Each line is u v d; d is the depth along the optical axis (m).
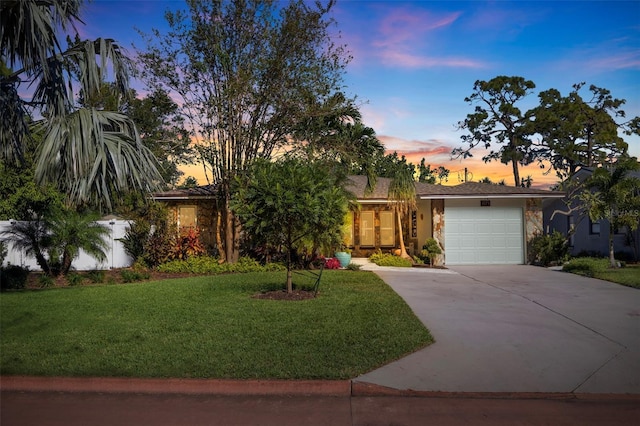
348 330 8.09
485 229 20.11
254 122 18.06
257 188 10.63
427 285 13.63
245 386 5.86
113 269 18.19
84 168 8.15
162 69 17.31
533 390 5.80
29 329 8.32
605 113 36.75
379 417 5.14
